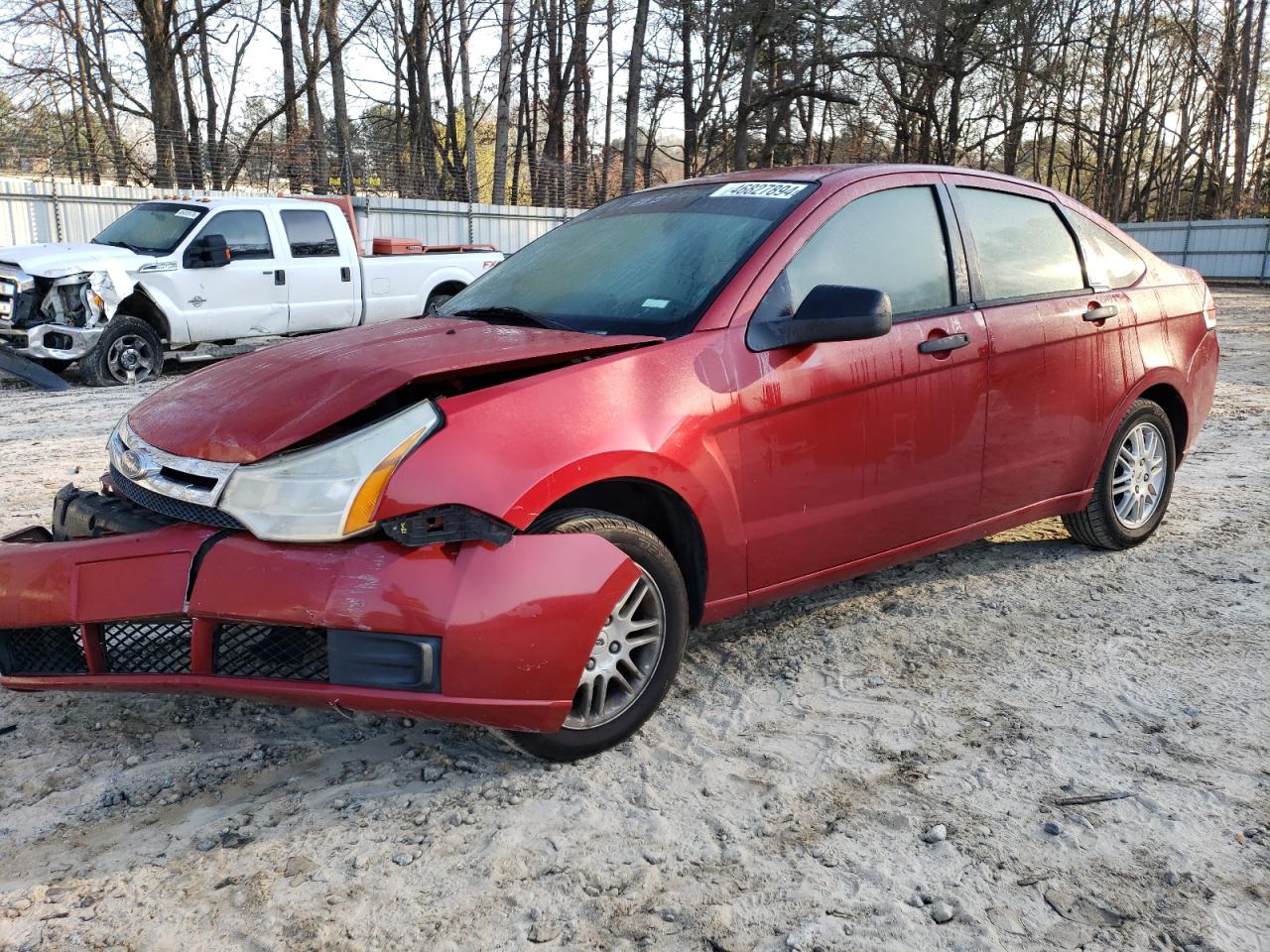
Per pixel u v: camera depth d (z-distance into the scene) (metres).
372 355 2.99
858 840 2.55
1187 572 4.47
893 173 3.78
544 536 2.63
